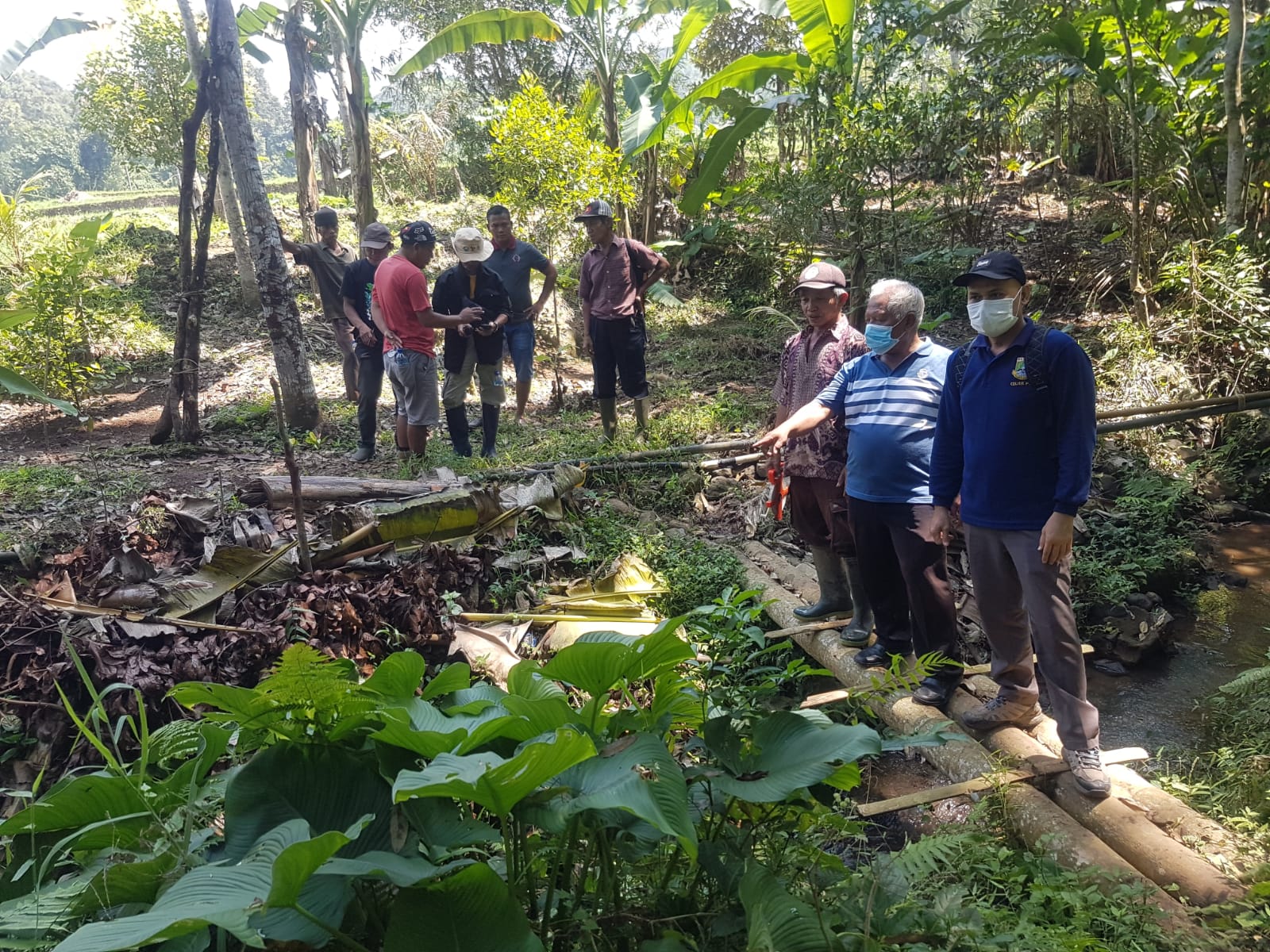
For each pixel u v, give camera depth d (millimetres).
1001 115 10930
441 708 2414
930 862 2521
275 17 14578
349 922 1869
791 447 4695
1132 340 9008
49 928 1945
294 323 8781
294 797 2010
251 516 5277
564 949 2004
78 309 9828
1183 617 6098
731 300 13828
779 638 4988
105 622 4258
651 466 7051
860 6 10727
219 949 1748
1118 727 4727
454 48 12016
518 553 5406
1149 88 10039
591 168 10445
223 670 4121
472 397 10469
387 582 4625
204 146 15125
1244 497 7812
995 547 3740
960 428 3855
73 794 2086
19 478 7008
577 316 12836
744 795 2006
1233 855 3240
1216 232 9727
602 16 12281
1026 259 12492
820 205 10609
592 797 1828
